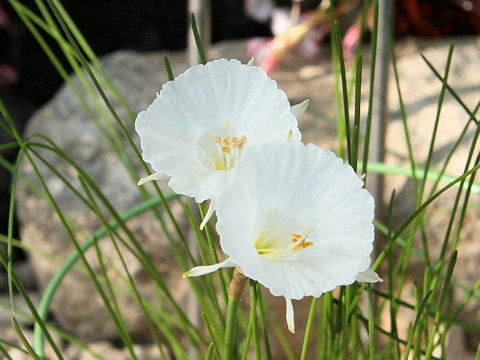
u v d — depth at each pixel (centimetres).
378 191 28
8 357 17
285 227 12
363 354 19
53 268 38
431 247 33
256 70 13
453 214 17
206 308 21
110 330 39
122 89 40
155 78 41
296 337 36
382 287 33
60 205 37
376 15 15
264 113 13
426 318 18
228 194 11
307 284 12
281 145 12
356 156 15
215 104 13
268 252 12
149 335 39
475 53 40
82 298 38
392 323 18
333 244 12
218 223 11
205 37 26
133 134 37
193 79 13
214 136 13
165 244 36
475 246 33
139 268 36
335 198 12
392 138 35
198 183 13
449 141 34
